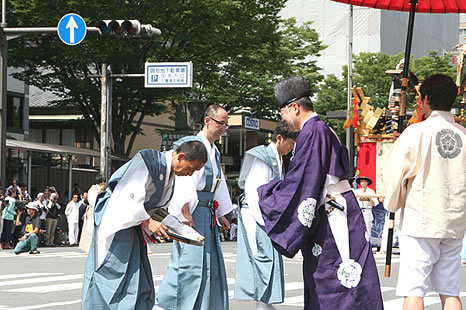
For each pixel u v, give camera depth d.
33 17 24.67
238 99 32.56
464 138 5.11
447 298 5.15
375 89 39.38
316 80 37.31
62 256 16.97
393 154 5.18
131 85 27.14
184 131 32.00
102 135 23.75
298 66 37.59
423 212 5.05
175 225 5.32
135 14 25.34
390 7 6.38
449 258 5.15
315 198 4.69
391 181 5.13
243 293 6.96
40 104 40.59
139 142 41.66
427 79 5.21
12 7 25.88
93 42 24.75
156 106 29.42
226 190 6.73
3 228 20.30
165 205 5.44
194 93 32.69
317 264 4.76
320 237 4.76
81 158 38.72
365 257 4.75
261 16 29.52
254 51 30.70
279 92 5.02
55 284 10.95
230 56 29.81
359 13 53.00
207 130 6.64
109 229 5.14
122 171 5.25
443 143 5.07
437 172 5.05
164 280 6.41
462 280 11.16
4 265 14.29
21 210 20.95
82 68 27.45
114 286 5.19
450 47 67.81
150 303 5.32
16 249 17.66
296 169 4.73
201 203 6.45
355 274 4.71
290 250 4.66
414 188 5.09
